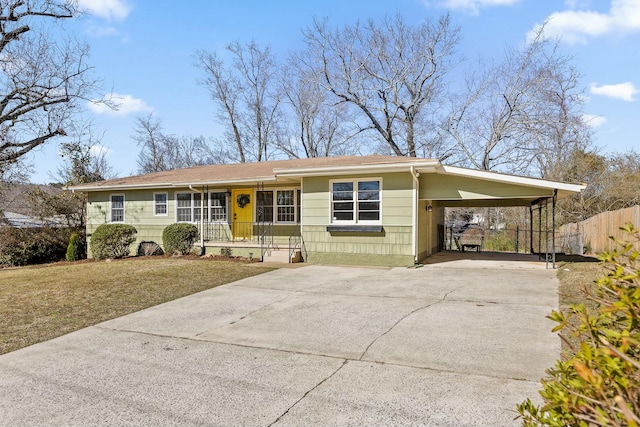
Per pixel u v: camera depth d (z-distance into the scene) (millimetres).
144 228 16844
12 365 4430
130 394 3627
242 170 16438
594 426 1385
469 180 11586
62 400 3541
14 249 16953
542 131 21969
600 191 19812
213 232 15703
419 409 3209
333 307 6723
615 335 1428
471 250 18688
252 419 3133
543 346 4574
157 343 5082
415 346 4695
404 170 11422
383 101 25922
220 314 6445
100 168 25609
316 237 12773
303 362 4309
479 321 5676
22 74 17250
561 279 8891
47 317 6434
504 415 3068
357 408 3258
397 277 9680
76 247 17516
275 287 8586
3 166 18500
